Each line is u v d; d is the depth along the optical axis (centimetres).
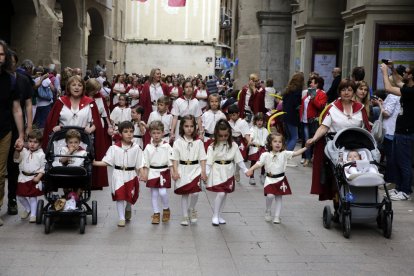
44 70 1455
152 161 754
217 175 754
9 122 736
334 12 1828
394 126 985
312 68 1847
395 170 934
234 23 3403
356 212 703
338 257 626
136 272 562
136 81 1794
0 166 738
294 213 838
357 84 808
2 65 727
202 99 1631
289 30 2453
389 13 1304
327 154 734
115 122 1330
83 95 820
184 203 756
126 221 768
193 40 4906
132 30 4891
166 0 4872
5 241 658
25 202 760
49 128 803
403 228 753
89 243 657
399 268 592
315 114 1291
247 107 1438
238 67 2558
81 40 3272
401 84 909
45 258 598
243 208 865
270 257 621
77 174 702
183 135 754
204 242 675
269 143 778
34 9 2278
